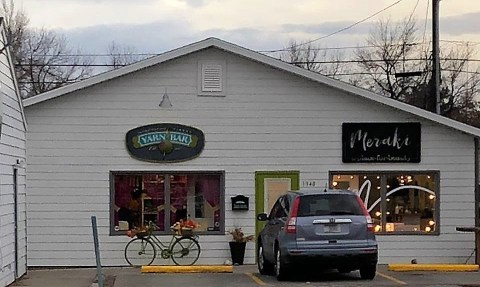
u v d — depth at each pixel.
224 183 20.61
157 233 20.47
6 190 15.49
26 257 18.73
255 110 20.73
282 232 15.71
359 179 20.89
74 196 20.36
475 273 17.81
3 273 15.05
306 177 20.73
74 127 20.39
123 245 20.38
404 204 20.91
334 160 20.80
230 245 20.33
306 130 20.78
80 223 20.34
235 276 17.38
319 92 20.84
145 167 20.52
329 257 15.38
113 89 20.50
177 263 20.38
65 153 20.38
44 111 20.36
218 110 20.69
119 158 20.47
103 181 20.42
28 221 20.23
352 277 16.81
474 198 20.89
